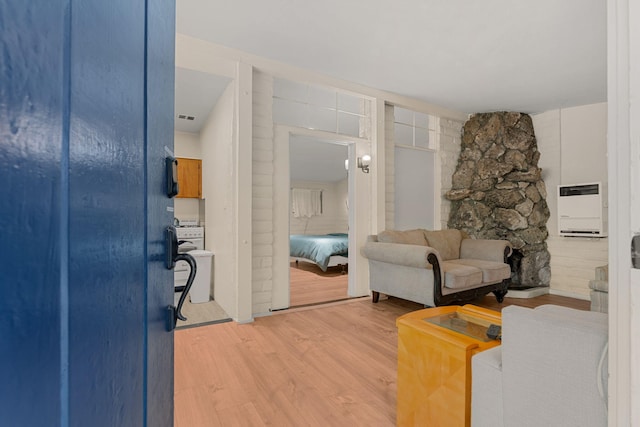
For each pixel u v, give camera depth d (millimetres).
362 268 3902
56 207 284
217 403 1670
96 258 360
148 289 579
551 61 3076
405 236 3662
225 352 2289
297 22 2500
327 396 1737
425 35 2652
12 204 242
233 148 3051
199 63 2822
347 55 3018
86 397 334
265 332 2691
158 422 677
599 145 4062
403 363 1405
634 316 561
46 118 273
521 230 4359
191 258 882
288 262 3398
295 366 2080
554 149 4422
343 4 2279
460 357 1156
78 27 317
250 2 2266
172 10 882
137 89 520
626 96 571
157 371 670
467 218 4609
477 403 1055
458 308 1698
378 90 3873
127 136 467
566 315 874
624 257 577
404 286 3314
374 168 3934
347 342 2479
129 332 478
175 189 845
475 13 2357
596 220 3924
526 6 2271
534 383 857
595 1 2201
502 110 4520
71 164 304
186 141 4703
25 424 254
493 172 4449
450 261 3863
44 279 273
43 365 272
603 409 725
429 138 4773
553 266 4379
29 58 256
